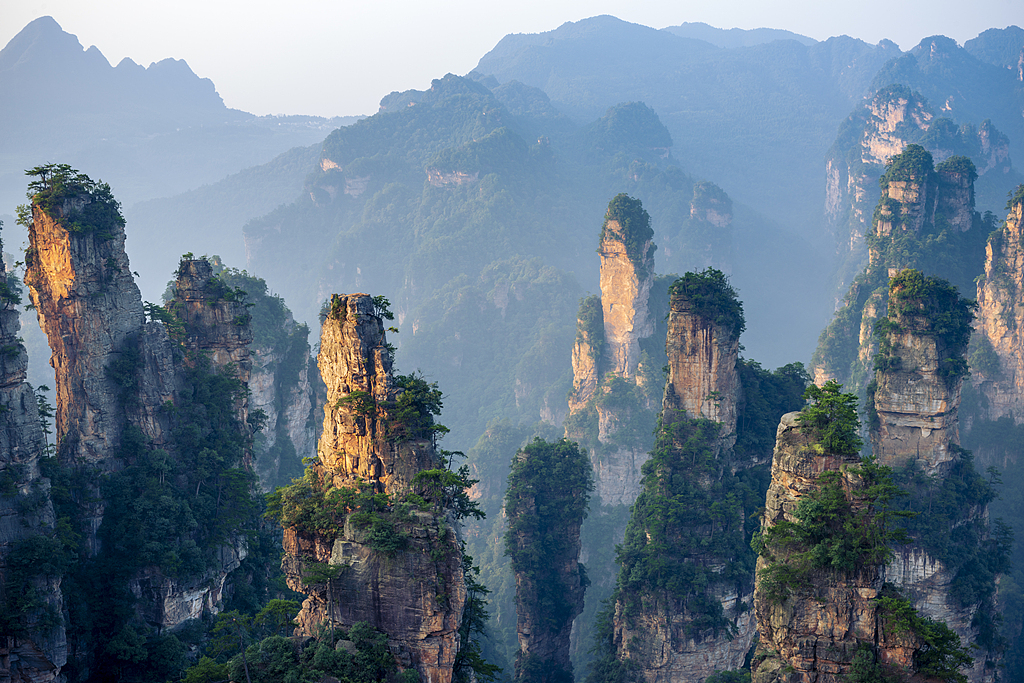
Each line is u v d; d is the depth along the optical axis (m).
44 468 75.12
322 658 51.75
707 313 101.50
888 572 96.19
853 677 50.75
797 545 54.84
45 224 79.62
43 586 67.88
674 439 102.25
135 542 77.12
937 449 98.56
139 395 83.38
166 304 97.00
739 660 96.62
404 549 54.09
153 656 74.25
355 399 62.06
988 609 99.00
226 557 83.50
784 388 110.69
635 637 96.56
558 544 111.44
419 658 53.91
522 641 110.38
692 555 96.50
